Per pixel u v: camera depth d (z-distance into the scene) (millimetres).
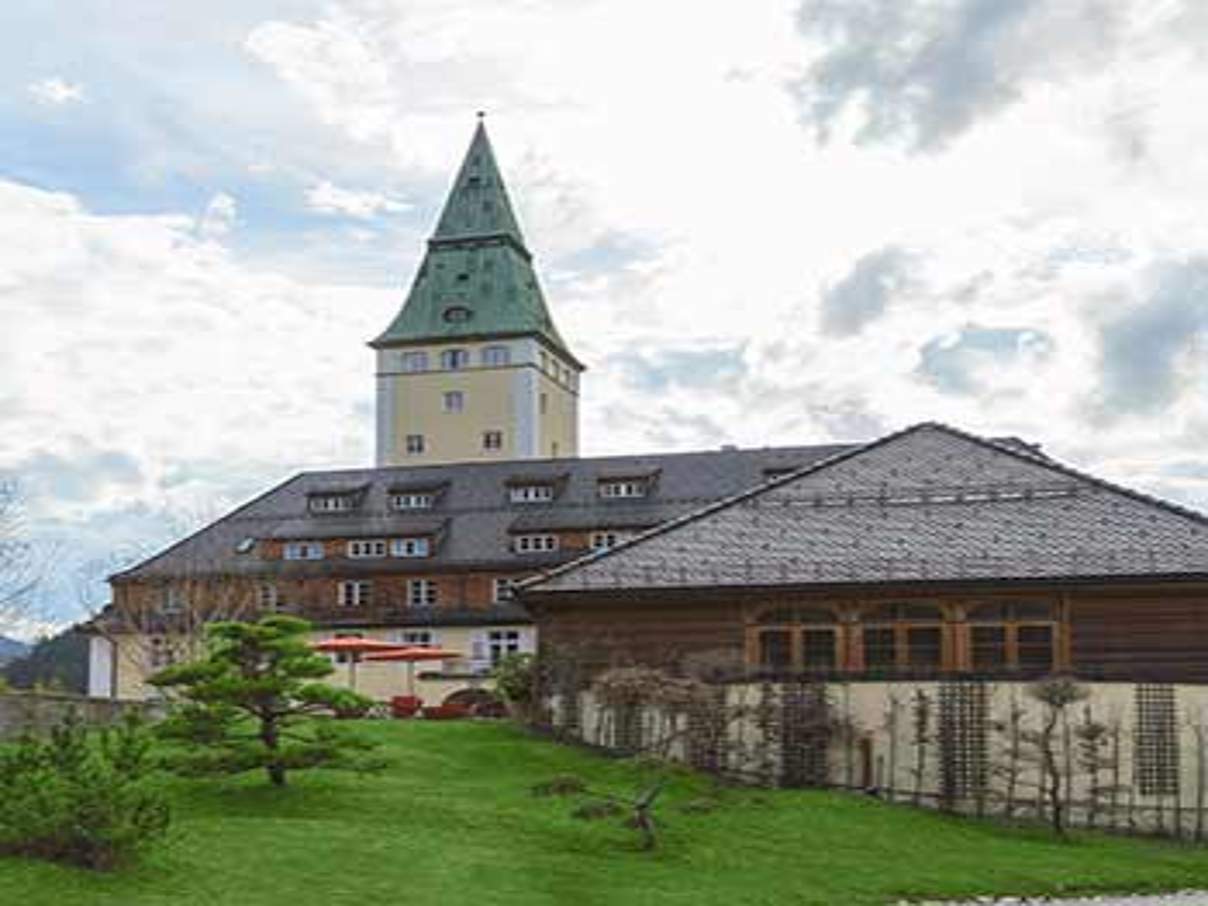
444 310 104812
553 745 37125
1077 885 27203
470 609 69562
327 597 71062
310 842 24281
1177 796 33375
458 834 26250
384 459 104438
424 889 22047
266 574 71375
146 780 29406
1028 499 40719
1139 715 33812
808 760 35250
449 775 32406
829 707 35375
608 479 72562
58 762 22578
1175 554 36688
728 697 35906
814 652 38500
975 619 37438
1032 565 37250
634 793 31516
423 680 62000
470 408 103688
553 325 110188
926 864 27672
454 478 75938
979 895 26031
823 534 40531
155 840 22469
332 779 30297
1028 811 33656
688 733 35531
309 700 27938
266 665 29156
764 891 24328
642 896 23141
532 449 102562
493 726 40344
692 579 39281
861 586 37750
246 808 27484
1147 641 36312
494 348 103812
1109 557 37031
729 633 39094
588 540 70125
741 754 35438
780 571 38938
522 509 73000
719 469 73188
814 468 44250
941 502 41219
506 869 23938
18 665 76375
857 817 31141
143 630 68188
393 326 105812
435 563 70250
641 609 39844
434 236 106938
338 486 76062
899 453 44219
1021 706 34031
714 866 25812
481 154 108438
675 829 28047
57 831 21375
